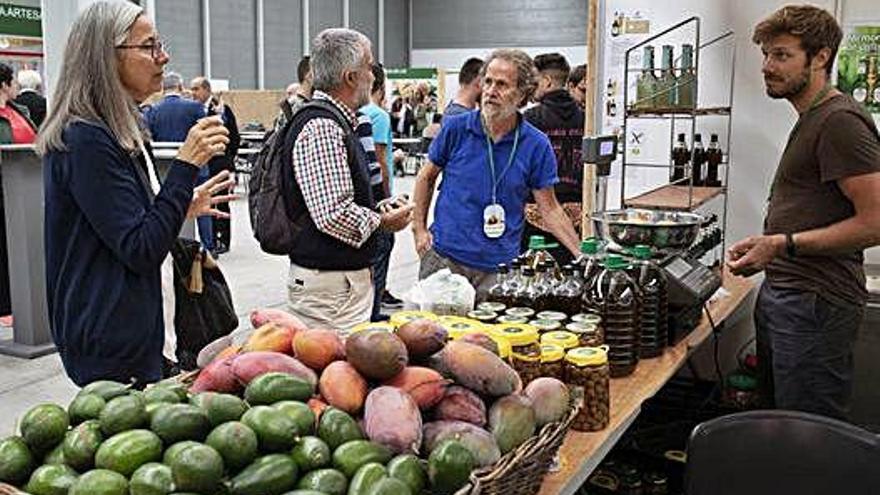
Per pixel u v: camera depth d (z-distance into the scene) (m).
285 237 2.68
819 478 1.75
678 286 2.49
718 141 3.77
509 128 3.12
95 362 2.11
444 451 1.20
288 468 1.16
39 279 4.82
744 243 2.54
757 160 3.70
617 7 3.85
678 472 2.86
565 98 4.23
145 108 6.89
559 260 3.15
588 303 2.15
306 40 16.94
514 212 3.17
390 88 16.00
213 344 1.64
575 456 1.64
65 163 1.99
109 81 2.03
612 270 2.19
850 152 2.36
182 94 7.33
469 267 3.12
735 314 3.60
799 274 2.53
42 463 1.24
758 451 1.78
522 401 1.39
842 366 2.55
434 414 1.37
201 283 2.33
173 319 2.46
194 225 5.42
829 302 2.50
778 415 1.79
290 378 1.33
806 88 2.49
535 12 18.41
